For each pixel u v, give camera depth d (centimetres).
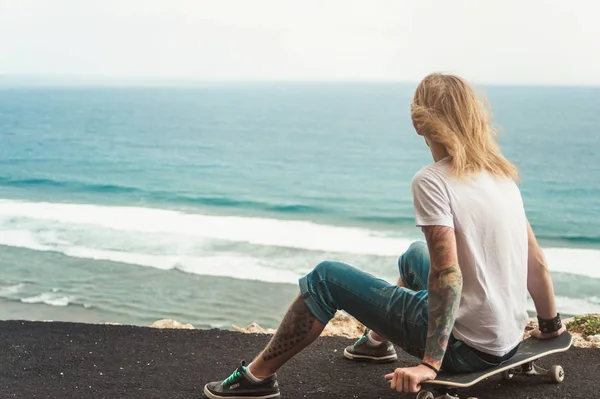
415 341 311
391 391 379
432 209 289
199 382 402
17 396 384
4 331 503
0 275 1567
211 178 4659
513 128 7288
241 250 1858
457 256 298
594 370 405
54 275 1568
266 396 357
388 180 4641
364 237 2155
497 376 386
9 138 7525
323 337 479
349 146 6700
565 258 1947
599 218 3020
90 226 2238
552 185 4050
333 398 371
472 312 300
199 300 1374
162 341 478
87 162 5469
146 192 3775
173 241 1977
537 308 355
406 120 9300
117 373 418
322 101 13612
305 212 3198
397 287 319
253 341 478
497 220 299
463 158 296
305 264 1700
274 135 7794
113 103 13338
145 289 1448
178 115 10512
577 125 7488
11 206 2817
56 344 473
